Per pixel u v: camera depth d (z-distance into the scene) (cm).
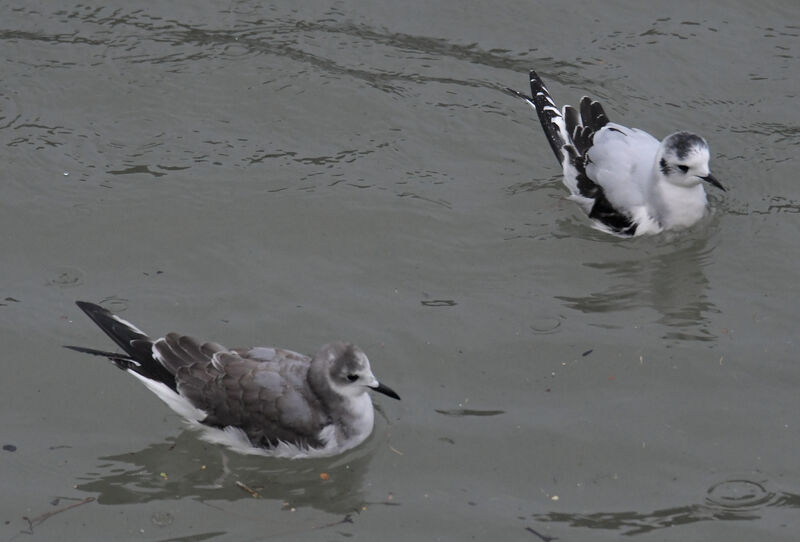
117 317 1262
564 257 1490
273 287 1413
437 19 1905
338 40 1850
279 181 1580
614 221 1541
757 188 1602
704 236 1534
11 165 1577
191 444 1227
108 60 1781
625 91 1752
